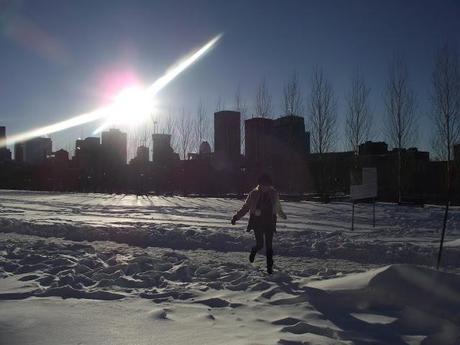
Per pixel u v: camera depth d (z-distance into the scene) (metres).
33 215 21.56
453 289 5.54
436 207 27.48
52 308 5.78
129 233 12.95
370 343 4.47
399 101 34.72
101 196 49.84
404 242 11.78
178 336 4.71
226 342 4.48
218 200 38.47
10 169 96.25
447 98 31.80
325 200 33.53
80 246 11.10
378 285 5.69
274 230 8.26
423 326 4.93
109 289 6.86
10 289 6.79
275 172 46.69
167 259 9.38
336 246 10.73
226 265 8.75
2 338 4.62
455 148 31.08
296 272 8.13
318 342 4.43
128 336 4.72
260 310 5.69
